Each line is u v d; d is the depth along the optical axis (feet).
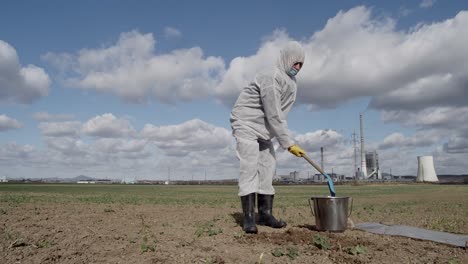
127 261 11.73
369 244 14.71
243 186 17.33
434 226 19.88
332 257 12.62
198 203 36.99
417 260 12.58
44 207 27.61
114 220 20.85
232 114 18.51
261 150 18.93
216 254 12.67
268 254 12.80
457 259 12.66
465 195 57.26
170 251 12.93
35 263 11.46
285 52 17.52
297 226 19.52
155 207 30.53
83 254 12.46
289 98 17.88
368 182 217.77
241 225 19.66
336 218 16.79
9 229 16.43
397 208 32.63
